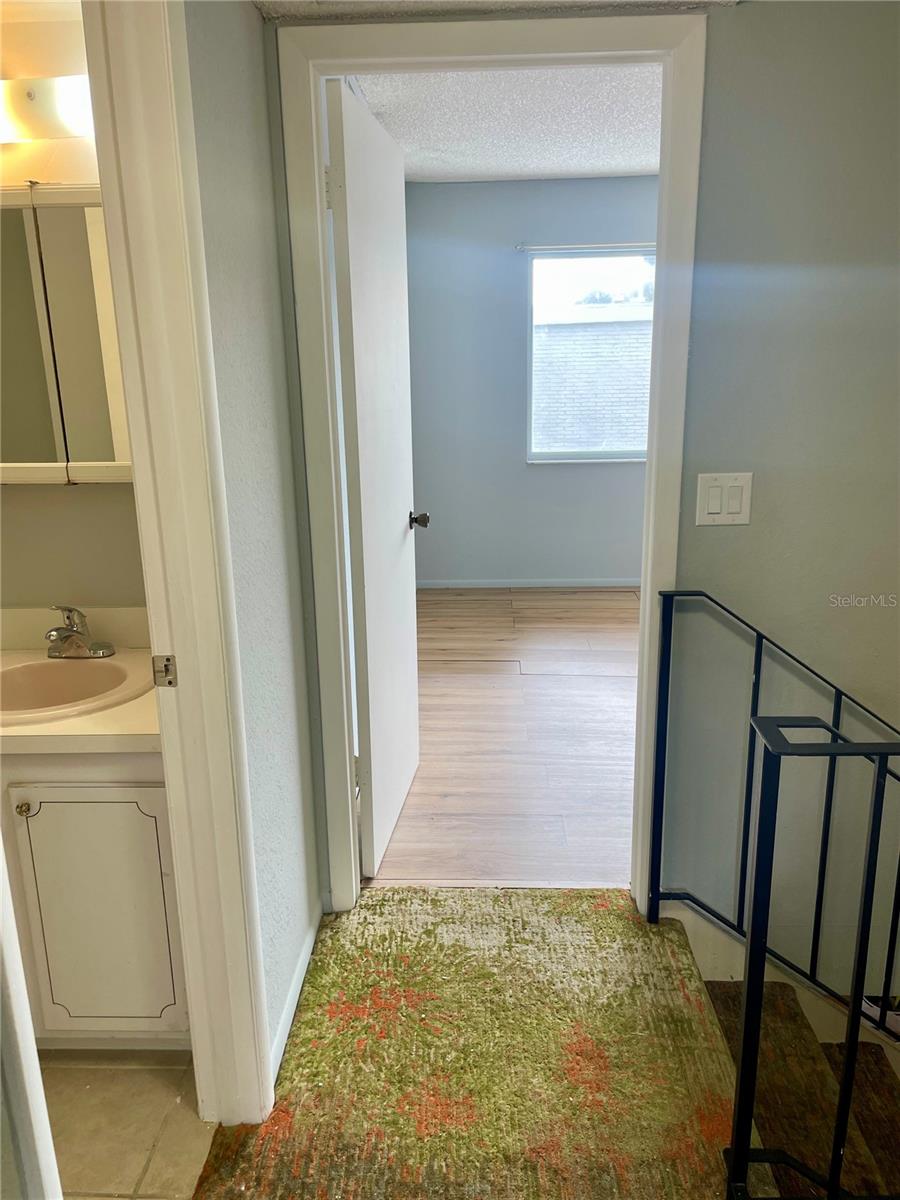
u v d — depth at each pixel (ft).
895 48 5.37
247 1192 4.60
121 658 6.15
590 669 12.96
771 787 3.92
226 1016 4.85
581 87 10.37
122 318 3.96
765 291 5.78
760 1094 5.78
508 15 5.35
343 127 5.97
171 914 5.13
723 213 5.65
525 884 7.36
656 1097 5.17
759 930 4.09
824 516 6.17
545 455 17.44
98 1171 4.75
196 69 4.09
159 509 4.17
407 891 7.25
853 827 6.84
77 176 5.96
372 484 7.04
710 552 6.24
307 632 6.41
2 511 6.23
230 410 4.58
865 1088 6.28
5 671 5.90
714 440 6.04
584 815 8.59
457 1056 5.48
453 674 12.80
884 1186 5.15
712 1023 5.75
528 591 17.65
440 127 12.12
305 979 6.17
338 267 6.17
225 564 4.32
